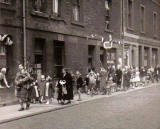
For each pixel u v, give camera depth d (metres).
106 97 19.97
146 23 38.69
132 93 22.59
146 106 14.99
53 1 20.09
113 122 10.83
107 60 27.47
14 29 16.12
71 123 10.82
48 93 16.53
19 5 16.50
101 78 21.70
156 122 10.75
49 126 10.34
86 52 23.97
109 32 28.02
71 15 21.94
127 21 32.28
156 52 43.56
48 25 19.06
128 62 32.50
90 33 24.56
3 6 15.34
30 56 17.28
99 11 26.19
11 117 11.98
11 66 16.02
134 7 34.47
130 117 11.84
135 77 28.53
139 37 36.00
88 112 13.40
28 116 12.62
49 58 19.20
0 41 15.39
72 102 16.97
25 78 13.86
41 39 18.73
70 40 21.72
